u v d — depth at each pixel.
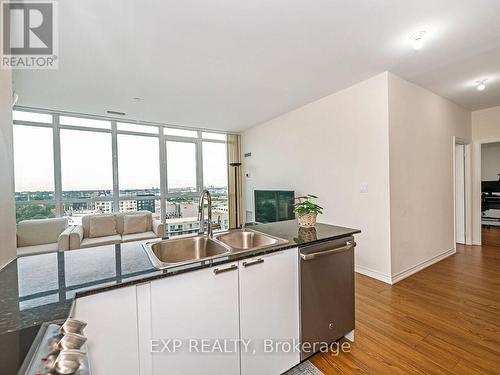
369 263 3.00
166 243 1.60
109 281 0.95
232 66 2.59
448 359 1.60
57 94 3.26
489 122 4.19
